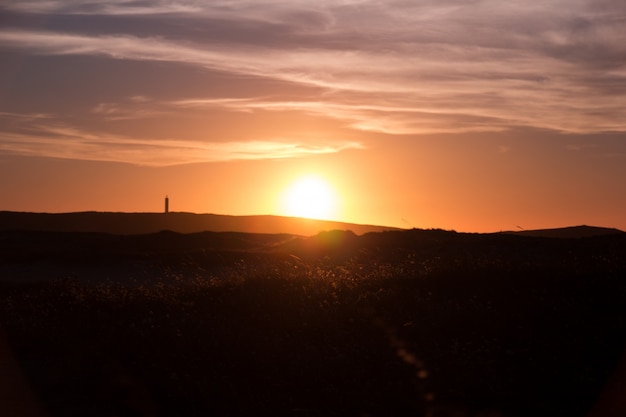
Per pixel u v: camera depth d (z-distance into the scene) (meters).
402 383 10.84
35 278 36.44
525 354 11.91
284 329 13.41
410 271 17.23
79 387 10.80
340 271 19.58
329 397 10.30
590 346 12.09
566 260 18.98
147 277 34.81
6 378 11.41
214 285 17.31
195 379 10.92
